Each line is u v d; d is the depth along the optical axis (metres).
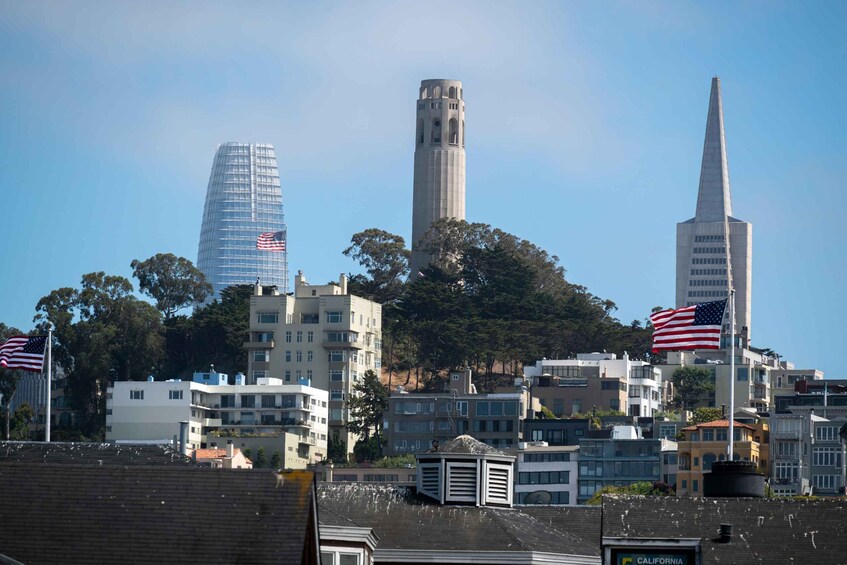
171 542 97.56
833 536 130.38
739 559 128.12
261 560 96.00
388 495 142.75
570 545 139.25
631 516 132.88
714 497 139.50
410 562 132.50
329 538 125.81
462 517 139.25
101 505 99.81
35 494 100.50
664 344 190.62
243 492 99.62
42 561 97.19
